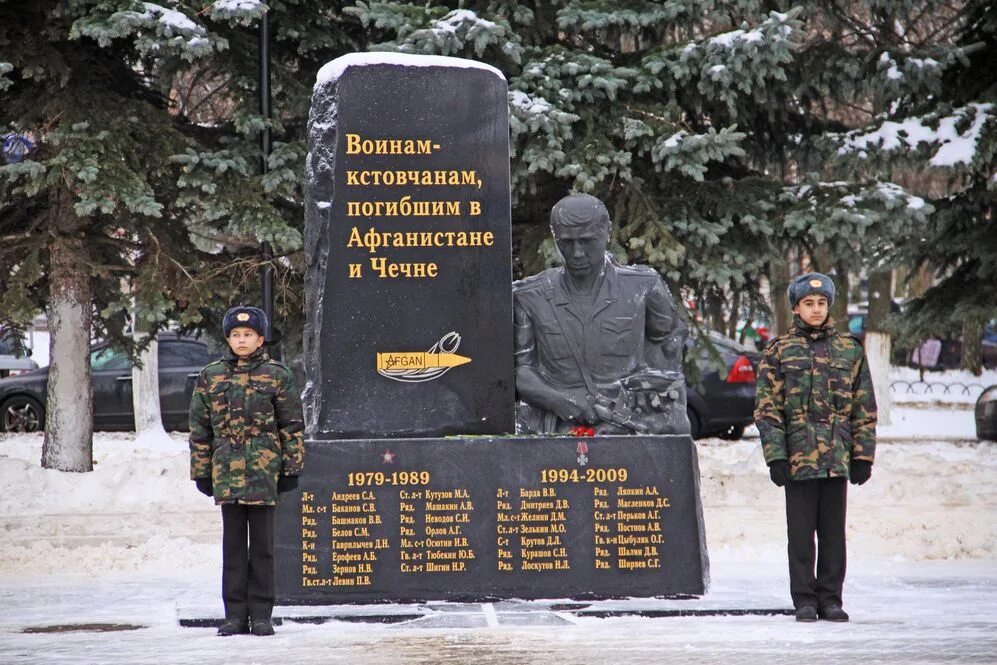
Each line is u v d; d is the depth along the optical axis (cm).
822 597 929
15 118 1673
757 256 1734
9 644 855
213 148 1747
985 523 1419
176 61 1642
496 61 1631
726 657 768
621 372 1049
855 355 926
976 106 1769
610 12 1673
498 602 991
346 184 1033
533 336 1050
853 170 1742
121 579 1207
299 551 984
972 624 896
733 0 1661
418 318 1035
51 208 1716
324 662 766
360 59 1038
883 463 1777
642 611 952
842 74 1755
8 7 1617
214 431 891
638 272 1070
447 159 1039
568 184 1739
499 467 996
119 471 1623
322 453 990
